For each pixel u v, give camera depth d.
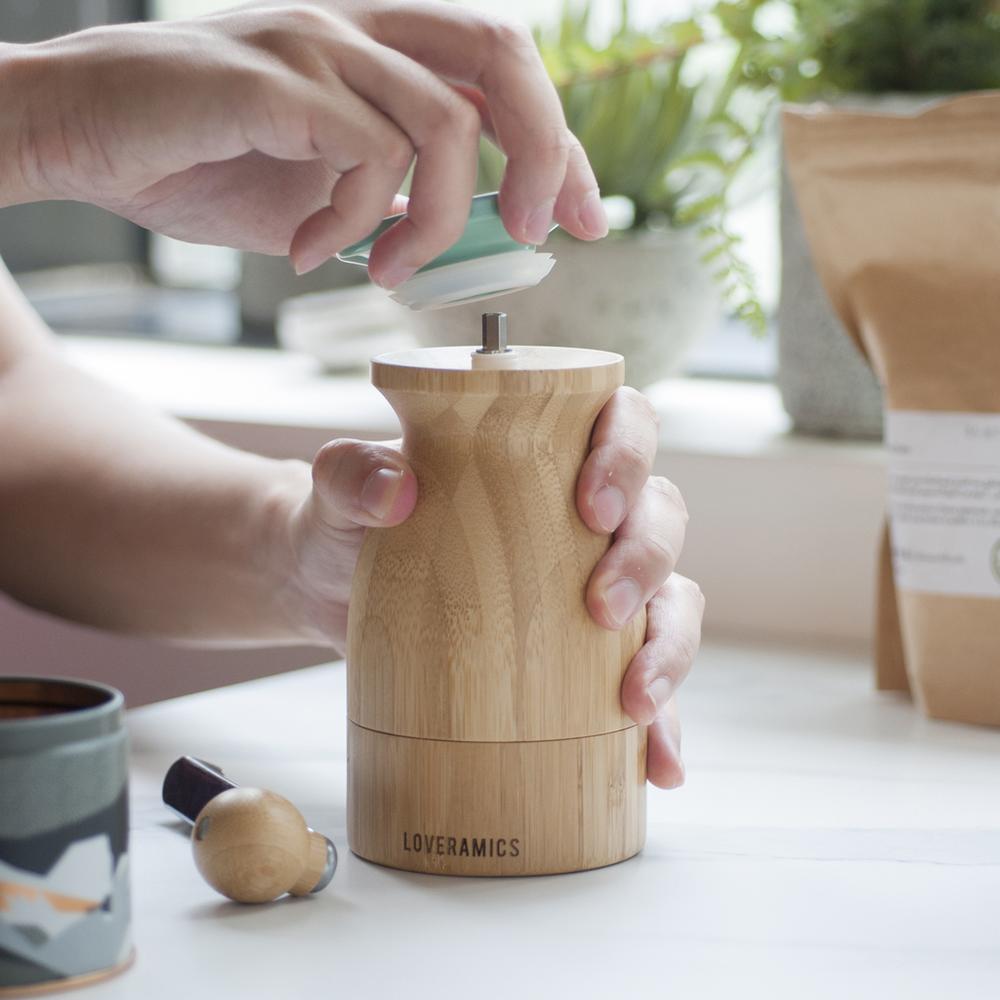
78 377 1.08
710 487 1.13
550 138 0.62
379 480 0.63
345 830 0.71
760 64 1.13
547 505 0.63
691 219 1.19
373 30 0.64
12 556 1.00
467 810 0.64
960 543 0.87
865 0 1.09
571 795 0.64
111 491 0.97
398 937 0.59
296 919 0.60
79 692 0.56
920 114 0.87
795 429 1.19
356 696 0.66
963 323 0.87
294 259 0.63
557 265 1.17
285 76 0.61
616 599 0.63
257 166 0.74
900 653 0.94
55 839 0.52
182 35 0.64
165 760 0.81
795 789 0.77
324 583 0.82
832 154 0.89
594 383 0.62
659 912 0.61
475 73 0.64
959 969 0.56
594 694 0.64
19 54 0.67
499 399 0.61
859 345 0.93
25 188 0.69
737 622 1.13
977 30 1.08
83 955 0.53
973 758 0.82
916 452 0.88
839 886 0.64
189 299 1.85
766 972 0.56
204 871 0.61
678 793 0.76
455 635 0.63
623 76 1.19
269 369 1.53
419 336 1.22
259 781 0.78
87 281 1.88
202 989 0.54
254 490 0.92
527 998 0.54
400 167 0.61
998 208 0.85
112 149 0.65
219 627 0.93
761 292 1.43
